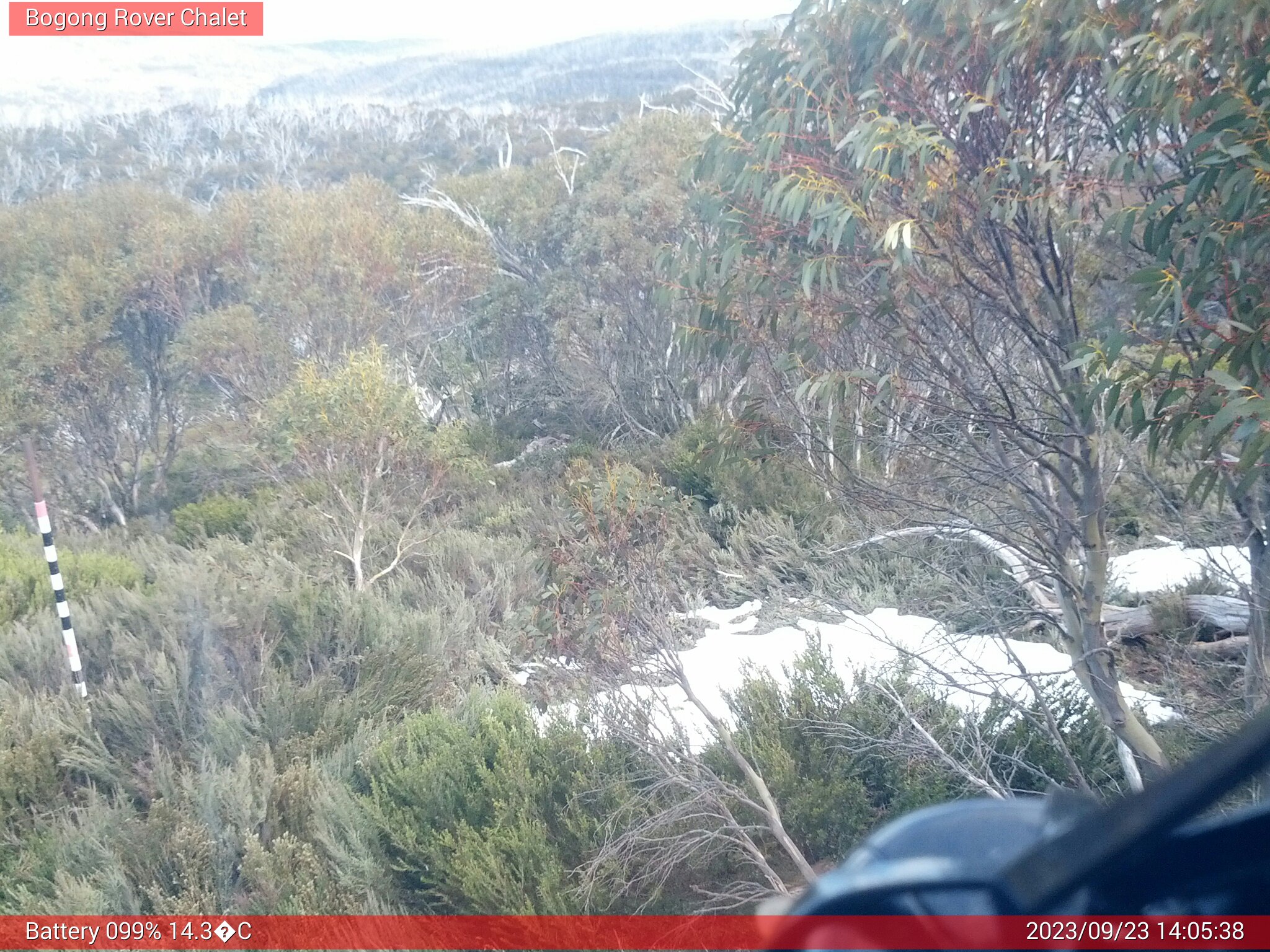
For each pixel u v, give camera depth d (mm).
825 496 8273
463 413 14898
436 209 16938
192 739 5355
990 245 3721
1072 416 3717
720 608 8016
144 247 13000
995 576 5379
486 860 4035
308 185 26781
